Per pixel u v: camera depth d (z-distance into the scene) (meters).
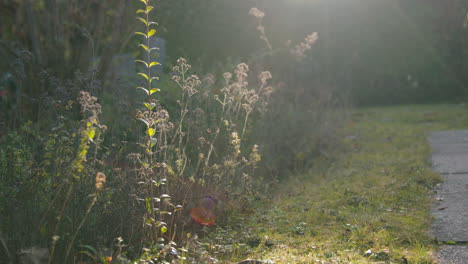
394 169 6.82
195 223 4.54
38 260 3.19
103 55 6.80
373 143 9.27
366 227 4.34
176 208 4.07
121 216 3.82
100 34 7.18
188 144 5.34
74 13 7.36
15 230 3.36
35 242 3.29
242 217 4.94
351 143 9.35
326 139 8.70
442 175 6.35
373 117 14.15
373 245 3.95
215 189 4.82
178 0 9.71
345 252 3.83
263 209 5.23
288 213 5.04
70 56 7.37
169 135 5.27
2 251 3.30
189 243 4.02
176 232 4.27
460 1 21.94
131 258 3.70
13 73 5.65
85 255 3.56
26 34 7.63
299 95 9.48
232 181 5.23
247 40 11.59
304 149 7.92
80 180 3.65
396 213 4.86
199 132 5.29
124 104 5.07
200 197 4.68
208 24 11.08
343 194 5.69
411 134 10.16
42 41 7.64
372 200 5.33
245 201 5.20
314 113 8.88
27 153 4.03
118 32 6.84
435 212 4.83
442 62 21.97
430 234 4.18
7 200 3.58
